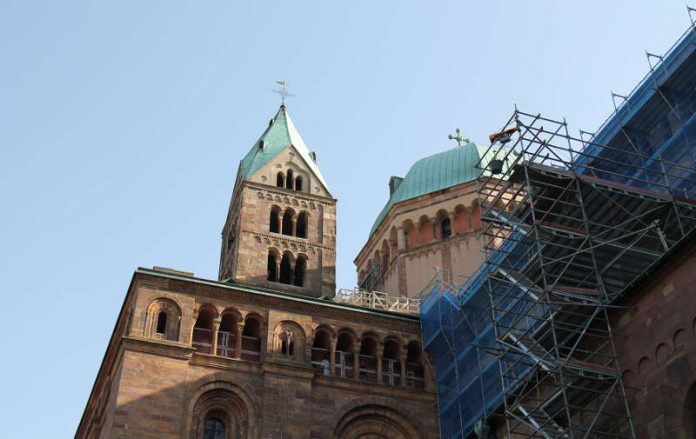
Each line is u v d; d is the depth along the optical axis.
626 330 45.47
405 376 60.78
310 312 60.44
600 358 46.88
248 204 73.38
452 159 80.56
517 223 51.34
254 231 72.06
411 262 76.12
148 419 52.81
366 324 61.66
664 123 54.31
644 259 48.97
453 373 60.03
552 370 46.06
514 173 50.41
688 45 51.44
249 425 54.91
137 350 54.78
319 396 57.53
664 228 48.22
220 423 55.31
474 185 76.38
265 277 70.25
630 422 43.38
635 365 44.41
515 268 54.94
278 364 57.12
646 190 48.25
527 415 48.34
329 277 72.00
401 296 74.31
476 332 59.94
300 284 71.56
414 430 58.78
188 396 54.41
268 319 58.84
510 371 54.81
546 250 50.56
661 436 41.94
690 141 49.56
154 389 53.84
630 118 54.59
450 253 74.62
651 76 53.69
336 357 60.25
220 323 58.31
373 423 58.56
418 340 62.62
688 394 41.22
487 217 54.88
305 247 72.94
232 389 55.81
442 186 78.12
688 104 52.38
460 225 75.69
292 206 74.75
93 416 65.19
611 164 55.94
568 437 44.84
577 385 46.81
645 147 54.97
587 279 50.56
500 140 54.31
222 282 59.34
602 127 56.69
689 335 41.56
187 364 55.41
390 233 79.25
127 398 53.03
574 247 49.66
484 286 55.34
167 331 56.38
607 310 46.62
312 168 77.94
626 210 47.69
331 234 74.38
